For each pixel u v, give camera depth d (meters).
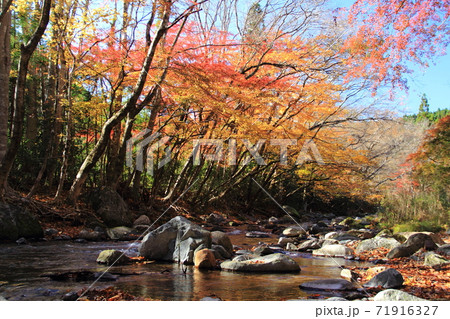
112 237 10.02
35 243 8.54
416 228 11.93
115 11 9.19
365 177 22.75
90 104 11.80
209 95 10.63
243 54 14.11
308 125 18.70
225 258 7.20
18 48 14.09
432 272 5.78
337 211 29.69
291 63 13.98
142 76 10.06
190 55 10.85
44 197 12.25
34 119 14.78
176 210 15.09
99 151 11.07
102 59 10.66
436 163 14.30
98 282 4.90
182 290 4.57
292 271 6.05
